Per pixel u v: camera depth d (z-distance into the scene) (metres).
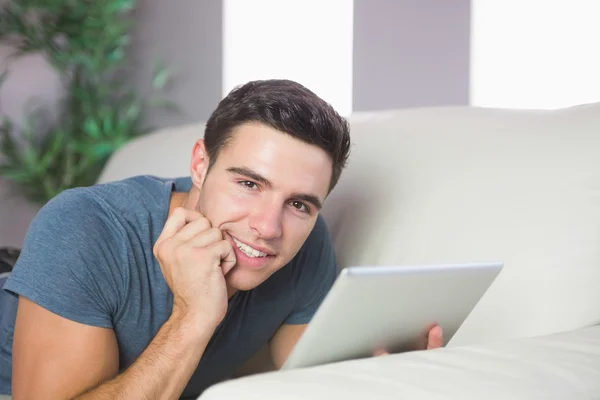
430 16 2.65
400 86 2.77
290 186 1.14
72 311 1.14
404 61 2.75
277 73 3.33
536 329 1.23
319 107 1.16
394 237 1.47
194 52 3.83
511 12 2.43
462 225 1.38
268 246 1.17
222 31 3.65
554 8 2.32
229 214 1.17
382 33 2.83
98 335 1.16
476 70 2.52
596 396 0.91
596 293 1.23
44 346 1.13
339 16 3.02
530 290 1.26
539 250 1.27
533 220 1.30
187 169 1.92
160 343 1.15
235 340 1.42
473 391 0.83
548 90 2.35
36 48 3.88
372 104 2.89
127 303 1.22
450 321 1.20
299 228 1.19
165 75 3.81
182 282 1.16
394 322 1.09
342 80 3.01
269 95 1.15
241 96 1.17
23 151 4.07
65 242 1.16
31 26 3.87
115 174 2.18
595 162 1.29
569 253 1.25
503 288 1.29
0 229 4.04
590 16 2.24
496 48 2.47
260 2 3.43
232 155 1.16
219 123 1.19
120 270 1.21
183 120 3.93
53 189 3.87
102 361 1.16
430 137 1.54
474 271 1.12
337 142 1.17
